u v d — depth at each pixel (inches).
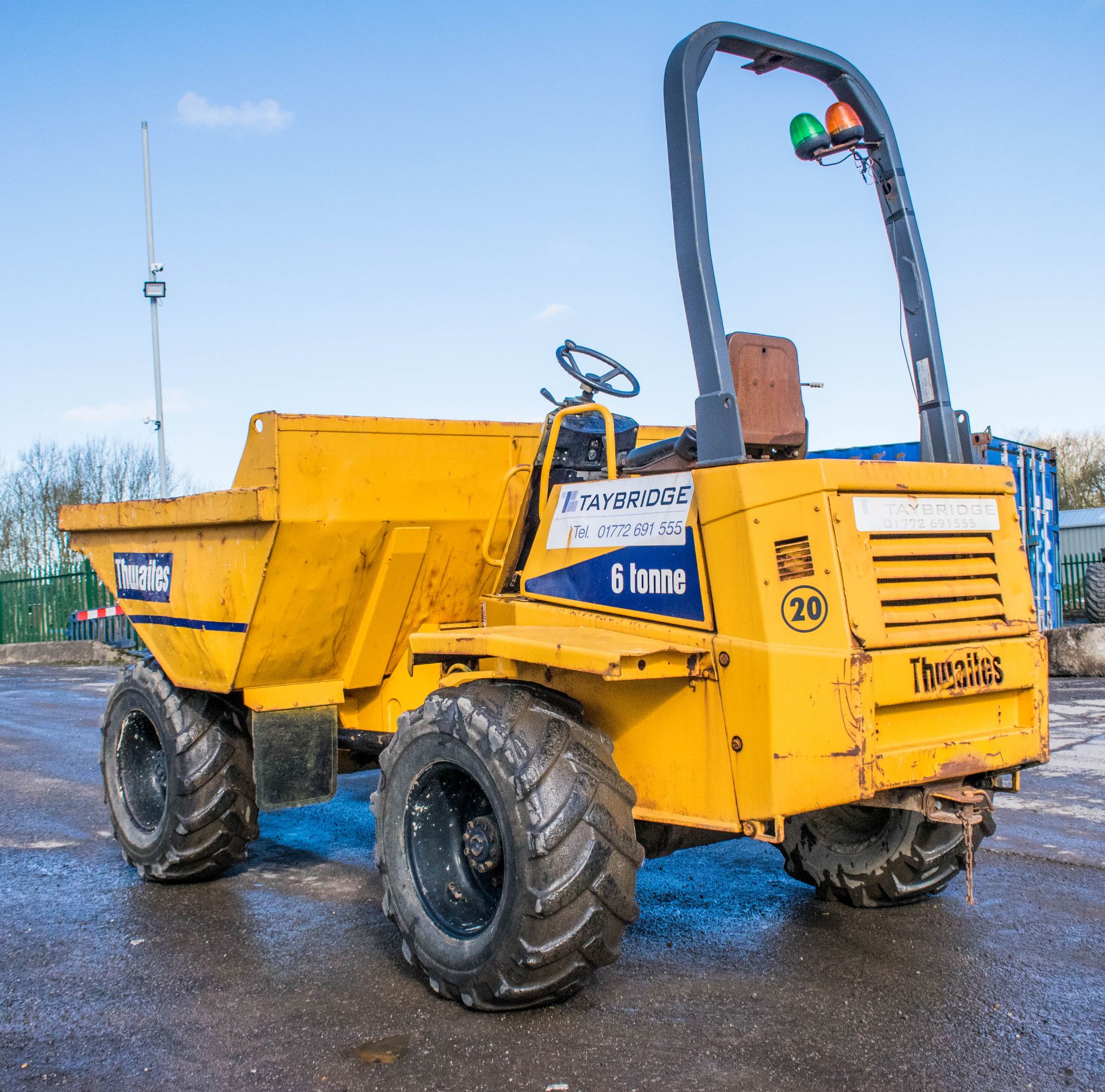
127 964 160.9
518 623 160.2
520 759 133.9
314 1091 119.6
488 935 136.2
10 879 209.0
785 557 126.3
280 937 172.9
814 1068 122.3
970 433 161.6
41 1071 125.7
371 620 185.8
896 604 129.6
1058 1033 130.5
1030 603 145.9
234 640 179.2
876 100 162.6
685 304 139.3
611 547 147.9
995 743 136.5
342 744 205.2
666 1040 130.6
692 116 140.4
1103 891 186.4
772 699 125.8
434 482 179.6
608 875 131.7
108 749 217.0
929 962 154.6
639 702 142.2
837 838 180.1
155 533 198.5
